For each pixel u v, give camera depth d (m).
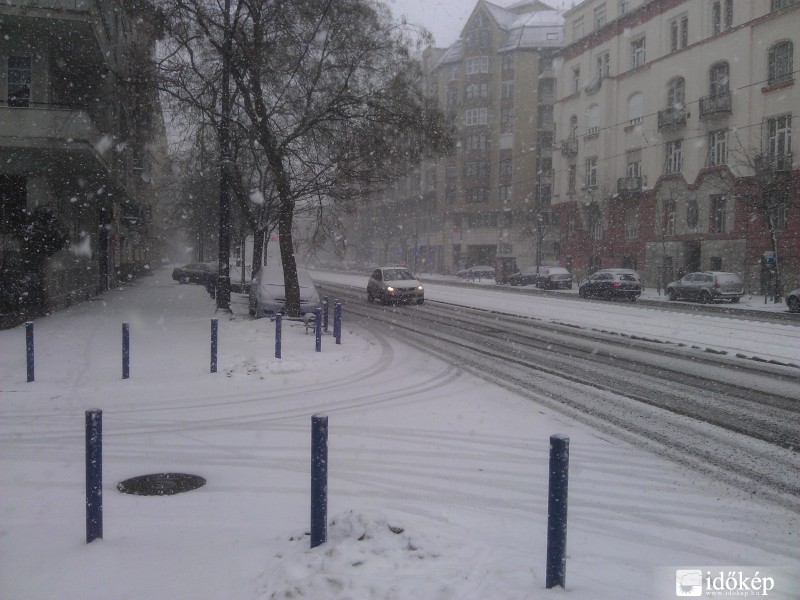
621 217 44.47
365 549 3.82
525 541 4.32
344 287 43.16
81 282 25.44
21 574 3.84
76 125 17.94
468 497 5.24
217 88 18.14
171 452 6.56
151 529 4.52
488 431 7.37
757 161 30.30
